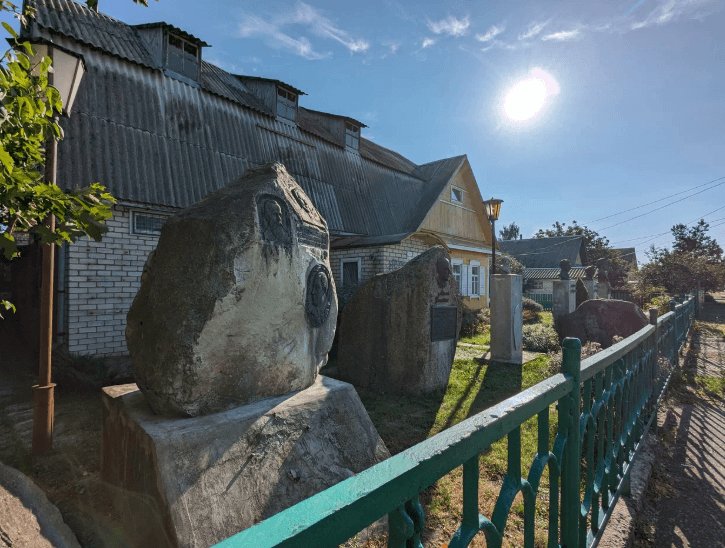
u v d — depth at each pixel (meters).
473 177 16.38
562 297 10.62
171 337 2.27
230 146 8.78
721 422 4.00
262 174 3.04
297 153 10.70
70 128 6.32
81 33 7.32
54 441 3.39
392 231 12.44
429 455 0.74
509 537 2.30
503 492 1.04
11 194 1.42
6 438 3.44
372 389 5.40
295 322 2.89
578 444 1.56
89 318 6.04
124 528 2.25
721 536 2.24
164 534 1.91
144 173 6.88
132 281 6.54
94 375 4.86
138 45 8.26
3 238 1.54
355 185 12.27
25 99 1.57
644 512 2.46
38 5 7.16
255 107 9.98
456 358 7.55
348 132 13.13
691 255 20.30
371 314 5.54
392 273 5.43
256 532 0.49
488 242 17.92
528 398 1.14
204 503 2.00
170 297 2.36
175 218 2.61
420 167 17.41
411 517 0.73
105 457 2.65
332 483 2.54
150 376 2.33
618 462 2.36
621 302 7.78
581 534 1.69
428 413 4.45
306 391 2.95
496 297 7.34
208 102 8.84
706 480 2.87
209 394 2.37
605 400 2.10
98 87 7.00
